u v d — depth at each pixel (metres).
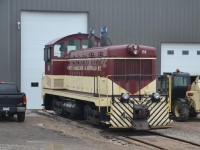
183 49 26.53
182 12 26.27
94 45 17.42
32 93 24.61
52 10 24.45
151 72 15.12
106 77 14.69
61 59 19.39
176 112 18.56
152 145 12.12
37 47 24.61
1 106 17.50
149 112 14.18
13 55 24.00
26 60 24.48
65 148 11.08
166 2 26.00
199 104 18.28
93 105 15.67
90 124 16.72
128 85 14.87
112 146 11.75
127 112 14.20
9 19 23.86
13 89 18.50
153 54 15.17
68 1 24.64
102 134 14.16
